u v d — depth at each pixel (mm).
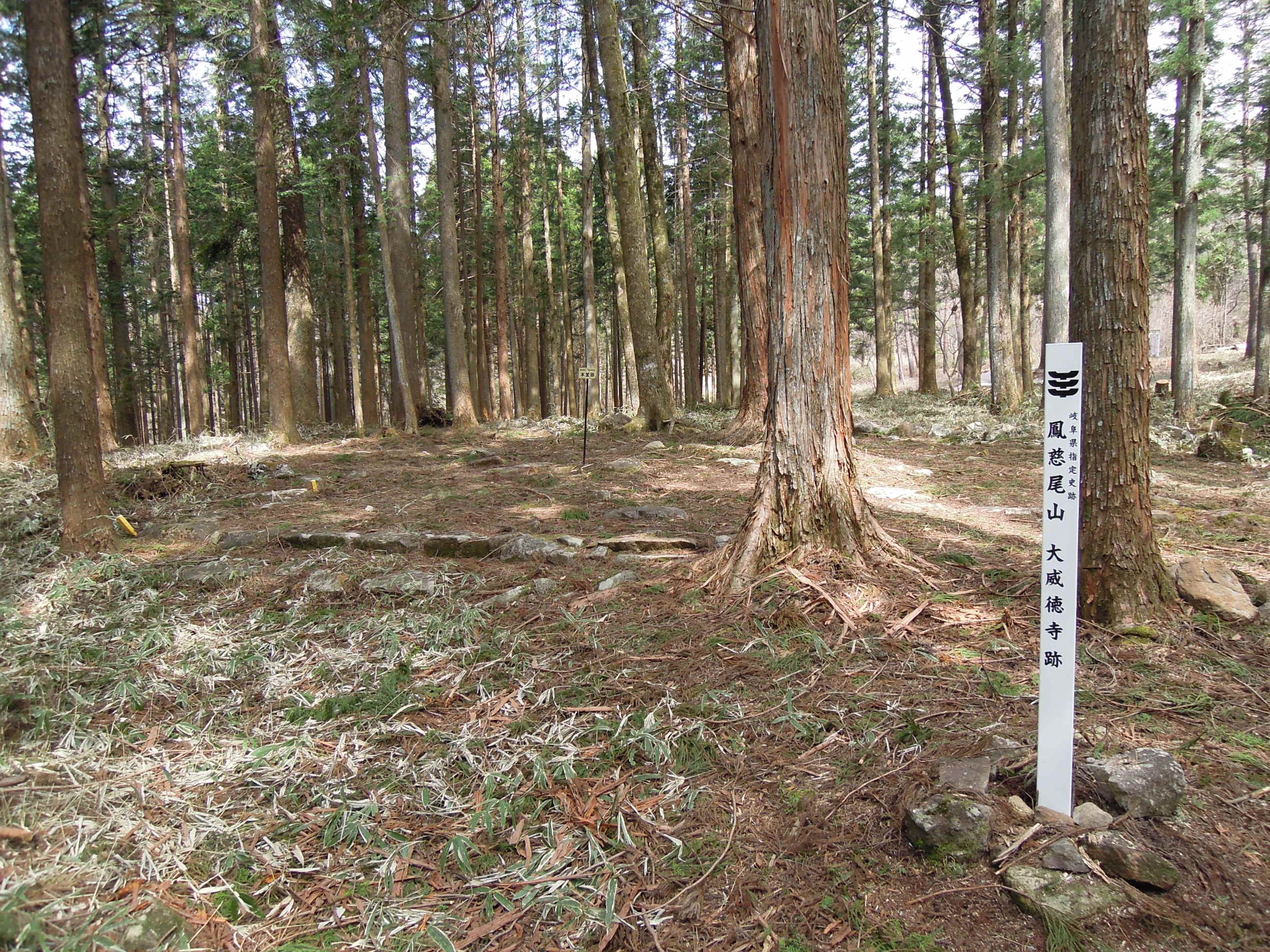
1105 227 3756
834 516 4613
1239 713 3119
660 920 2273
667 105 19250
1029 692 3320
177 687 3879
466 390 15719
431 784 2967
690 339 24406
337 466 10867
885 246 21719
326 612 4855
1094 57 3715
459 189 23859
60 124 5711
